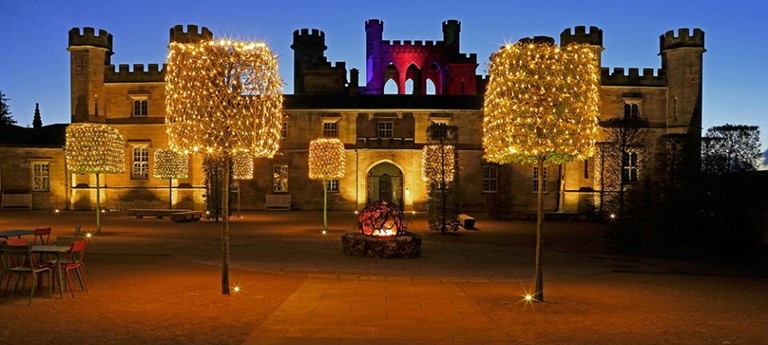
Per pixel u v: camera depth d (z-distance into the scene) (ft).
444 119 164.86
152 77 169.78
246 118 44.04
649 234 90.94
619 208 115.65
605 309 40.06
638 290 48.47
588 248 81.92
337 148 100.01
